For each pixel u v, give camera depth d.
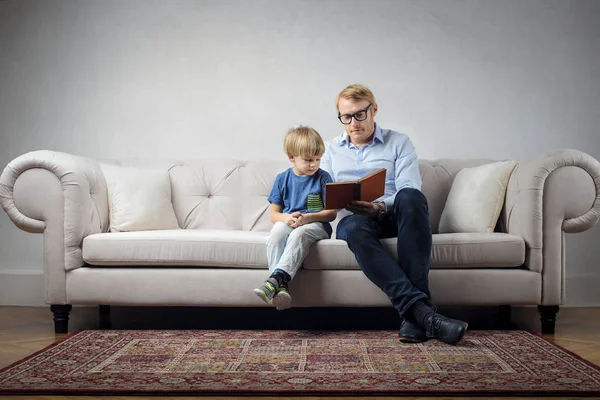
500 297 2.43
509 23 3.43
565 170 2.45
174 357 2.03
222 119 3.48
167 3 3.49
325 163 2.76
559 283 2.45
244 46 3.48
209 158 3.42
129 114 3.48
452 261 2.42
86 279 2.49
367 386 1.68
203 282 2.46
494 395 1.62
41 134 3.47
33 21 3.48
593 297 3.36
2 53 3.48
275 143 3.48
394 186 2.68
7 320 2.89
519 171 2.60
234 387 1.68
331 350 2.11
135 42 3.48
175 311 3.11
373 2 3.46
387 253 2.29
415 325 2.20
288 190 2.61
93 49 3.48
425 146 3.45
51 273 2.51
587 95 3.43
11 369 1.89
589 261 3.39
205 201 3.11
